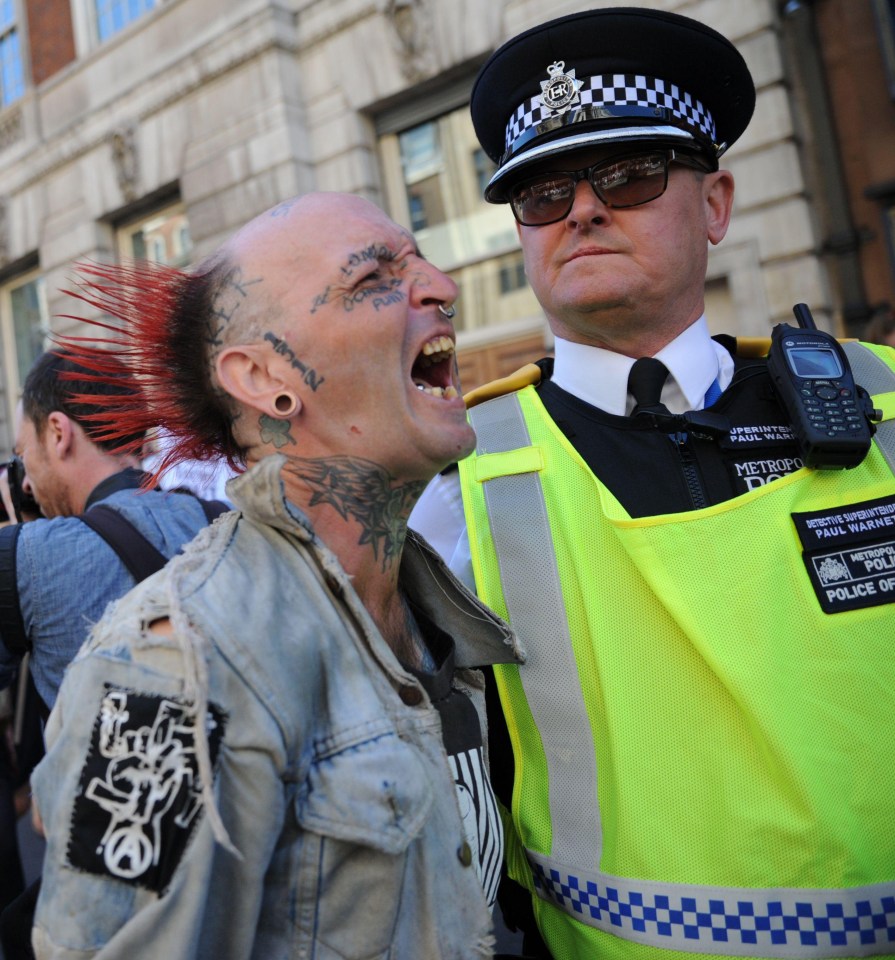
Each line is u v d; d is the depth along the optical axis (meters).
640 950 0.87
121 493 1.32
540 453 1.06
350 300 0.73
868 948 0.82
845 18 5.11
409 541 0.89
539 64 1.08
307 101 6.08
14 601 1.19
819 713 0.85
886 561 0.90
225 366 0.75
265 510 0.70
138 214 7.31
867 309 5.10
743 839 0.84
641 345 1.10
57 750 0.62
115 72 7.07
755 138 4.57
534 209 1.10
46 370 1.43
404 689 0.75
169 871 0.59
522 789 1.00
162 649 0.63
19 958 1.02
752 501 0.90
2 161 8.05
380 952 0.68
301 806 0.66
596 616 0.94
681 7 4.67
